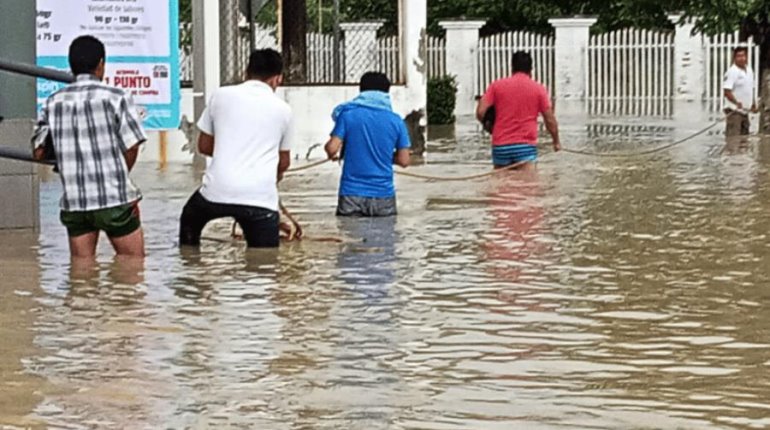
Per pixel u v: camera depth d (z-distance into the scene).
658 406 6.20
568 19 34.50
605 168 17.97
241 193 10.77
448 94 30.59
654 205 13.68
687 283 9.22
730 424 5.92
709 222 12.32
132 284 9.23
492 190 15.34
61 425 5.90
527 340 7.52
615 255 10.45
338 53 22.95
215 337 7.59
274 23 23.50
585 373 6.80
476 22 35.06
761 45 25.08
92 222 10.12
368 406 6.20
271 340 7.52
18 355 7.16
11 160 11.84
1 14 11.90
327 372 6.81
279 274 9.67
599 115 31.61
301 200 14.68
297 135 20.33
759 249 10.70
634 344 7.42
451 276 9.55
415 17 20.62
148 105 16.53
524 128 17.11
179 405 6.22
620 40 34.22
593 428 5.86
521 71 17.17
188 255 10.55
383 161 13.04
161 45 16.50
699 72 33.44
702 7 27.19
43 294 8.86
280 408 6.17
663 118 30.03
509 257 10.39
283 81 21.86
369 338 7.56
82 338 7.55
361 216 13.02
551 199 14.34
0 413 6.08
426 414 6.07
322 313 8.24
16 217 11.98
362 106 13.06
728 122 24.05
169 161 19.48
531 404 6.24
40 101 15.75
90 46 9.92
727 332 7.71
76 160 9.99
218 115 10.84
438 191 15.33
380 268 9.91
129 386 6.55
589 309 8.35
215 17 18.67
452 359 7.08
